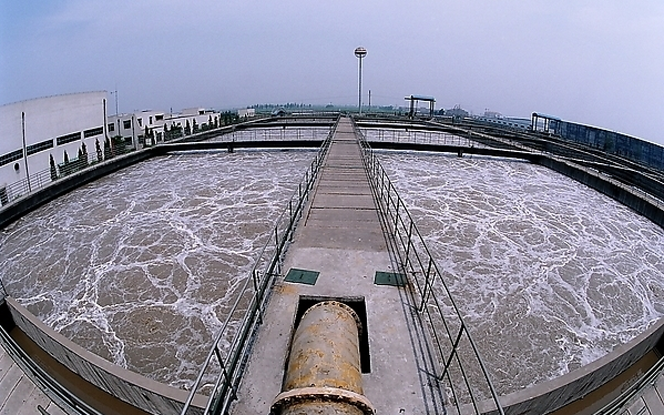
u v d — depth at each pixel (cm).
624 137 2981
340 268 672
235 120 5800
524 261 1293
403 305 567
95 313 1027
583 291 1140
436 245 1374
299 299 579
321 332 412
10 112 2306
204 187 2120
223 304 1044
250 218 1641
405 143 3091
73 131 2995
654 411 716
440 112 6044
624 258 1357
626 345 830
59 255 1358
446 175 2417
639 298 1131
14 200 1727
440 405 399
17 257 1362
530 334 948
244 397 402
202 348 895
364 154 1836
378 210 1001
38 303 1088
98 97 3356
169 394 700
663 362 802
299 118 5381
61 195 2038
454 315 991
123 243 1422
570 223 1653
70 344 839
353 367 373
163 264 1258
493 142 3528
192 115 5594
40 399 768
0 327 930
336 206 1030
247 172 2458
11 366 829
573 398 756
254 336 493
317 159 1625
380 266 683
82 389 871
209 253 1327
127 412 801
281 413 309
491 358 864
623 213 1798
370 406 310
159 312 1020
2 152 2222
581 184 2280
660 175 2206
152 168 2638
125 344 911
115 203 1881
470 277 1173
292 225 876
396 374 437
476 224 1592
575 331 971
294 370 365
